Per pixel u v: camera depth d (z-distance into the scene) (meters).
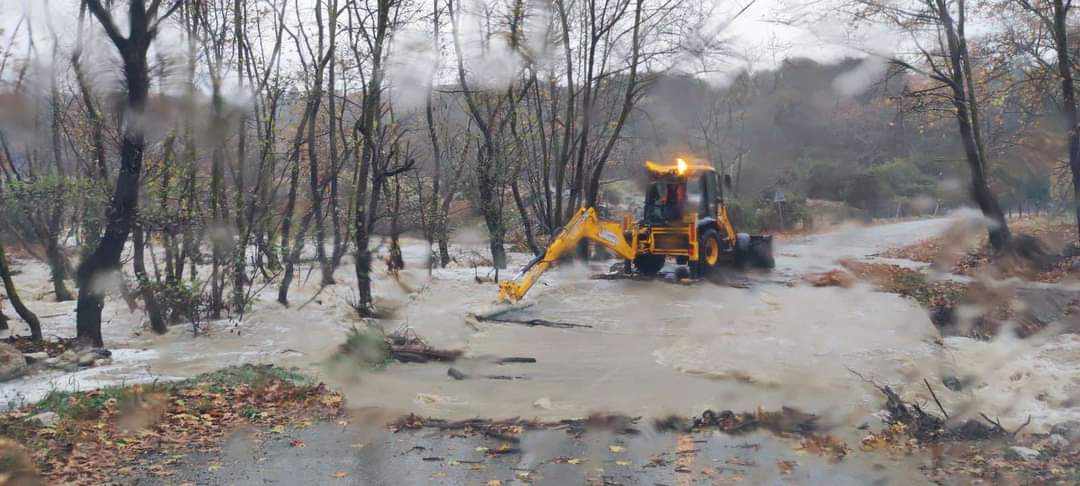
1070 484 6.18
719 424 8.04
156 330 14.26
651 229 20.12
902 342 11.97
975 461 6.84
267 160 17.62
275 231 17.69
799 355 11.27
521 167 25.59
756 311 15.02
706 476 6.54
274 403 9.02
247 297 16.16
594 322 14.44
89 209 14.53
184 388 9.41
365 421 8.28
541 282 18.86
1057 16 22.06
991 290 17.30
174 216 14.53
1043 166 25.98
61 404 8.45
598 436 7.68
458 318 14.73
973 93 24.41
